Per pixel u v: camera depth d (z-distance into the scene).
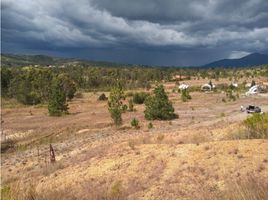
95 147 30.14
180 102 89.88
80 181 20.31
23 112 84.19
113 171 20.44
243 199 5.25
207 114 61.28
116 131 45.59
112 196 13.08
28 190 8.88
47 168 25.47
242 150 17.38
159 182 16.34
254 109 58.28
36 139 49.12
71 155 30.77
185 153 19.53
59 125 57.88
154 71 195.75
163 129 42.09
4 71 126.25
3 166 32.84
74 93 118.62
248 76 194.50
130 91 136.12
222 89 136.50
